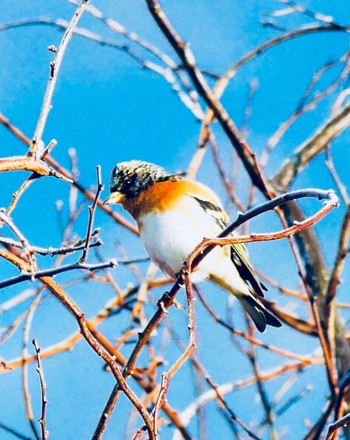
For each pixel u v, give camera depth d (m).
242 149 11.23
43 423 6.89
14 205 6.76
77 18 7.04
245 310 11.16
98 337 11.09
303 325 11.73
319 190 6.97
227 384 11.05
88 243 6.39
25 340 9.84
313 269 11.15
